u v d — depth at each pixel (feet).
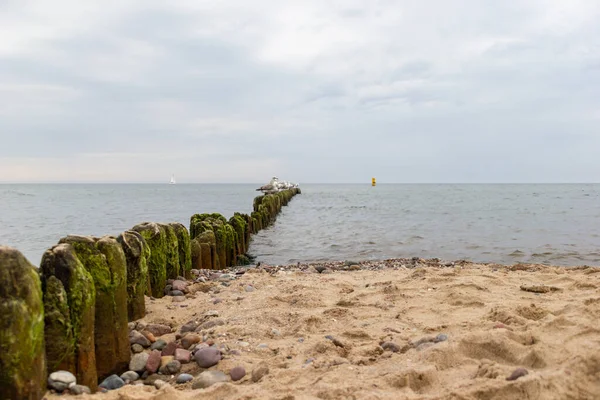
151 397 10.49
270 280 25.36
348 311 17.80
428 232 60.13
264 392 10.62
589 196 194.08
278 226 68.90
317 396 10.31
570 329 13.37
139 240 17.12
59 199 176.04
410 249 46.16
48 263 11.48
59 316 11.10
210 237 32.45
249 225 51.13
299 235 57.82
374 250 45.85
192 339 14.89
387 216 87.76
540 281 23.06
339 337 14.64
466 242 50.39
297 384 11.18
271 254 44.37
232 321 16.94
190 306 19.43
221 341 14.87
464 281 22.39
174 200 169.99
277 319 17.07
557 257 40.24
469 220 77.46
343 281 24.93
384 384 10.77
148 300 19.69
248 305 19.42
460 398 9.57
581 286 20.92
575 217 81.61
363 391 10.37
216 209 112.88
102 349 12.79
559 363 10.98
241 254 41.63
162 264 21.12
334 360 12.67
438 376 11.07
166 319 17.38
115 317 13.08
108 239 13.55
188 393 11.00
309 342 14.57
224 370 12.82
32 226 68.95
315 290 21.79
